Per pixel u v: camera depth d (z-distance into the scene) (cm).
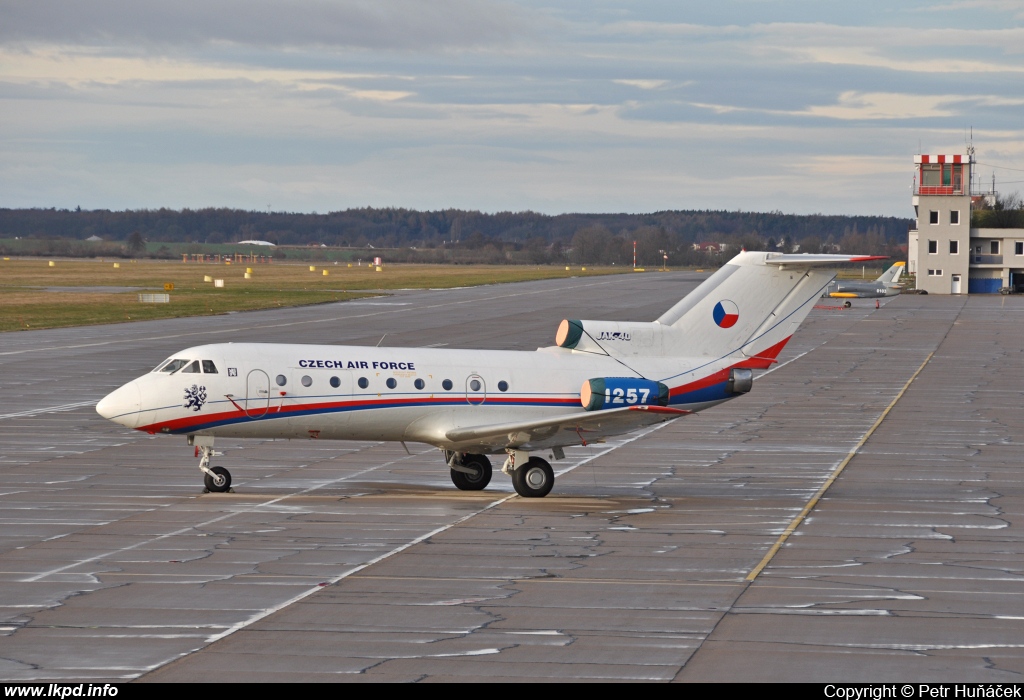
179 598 5391
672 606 5316
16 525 7150
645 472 9912
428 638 4766
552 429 8331
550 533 7075
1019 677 4303
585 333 9000
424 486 9012
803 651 4606
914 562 6319
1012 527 7425
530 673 4316
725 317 9194
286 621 5009
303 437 8612
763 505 8256
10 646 4622
